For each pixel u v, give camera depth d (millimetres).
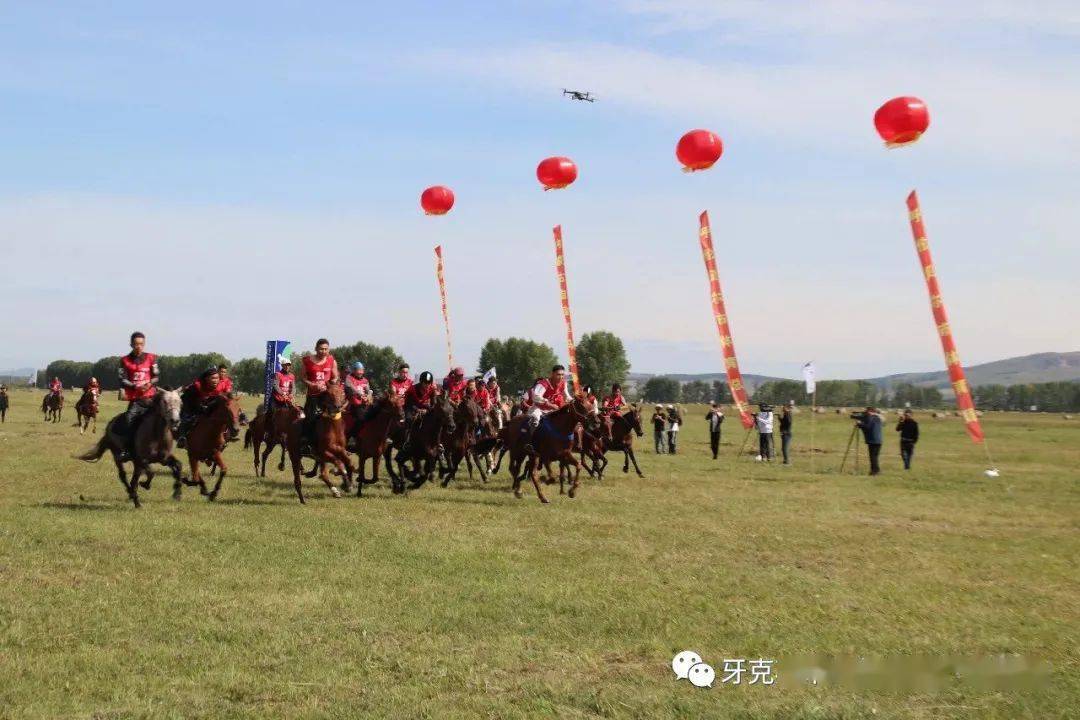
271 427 23703
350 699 7965
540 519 18328
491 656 9305
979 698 8469
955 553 16109
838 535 17625
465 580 12562
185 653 9039
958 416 119375
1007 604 12289
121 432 17625
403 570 13039
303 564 13203
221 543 14438
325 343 19859
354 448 20922
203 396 18766
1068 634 10703
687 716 7809
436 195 28531
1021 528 19516
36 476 23078
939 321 30781
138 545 14031
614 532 17031
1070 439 65500
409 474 22094
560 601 11523
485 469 29219
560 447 21172
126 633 9625
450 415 21422
